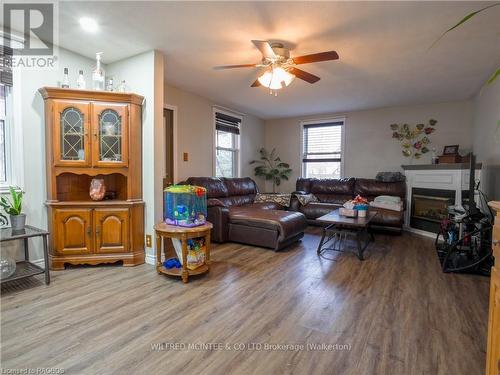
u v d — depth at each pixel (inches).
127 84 128.4
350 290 99.8
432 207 185.8
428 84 164.1
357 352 66.0
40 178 115.7
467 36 105.6
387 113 225.5
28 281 104.0
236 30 103.3
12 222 100.8
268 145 280.2
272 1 85.0
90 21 98.0
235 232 161.6
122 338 70.0
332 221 136.1
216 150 222.8
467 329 75.7
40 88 111.3
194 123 195.3
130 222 120.6
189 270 108.1
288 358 63.7
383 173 216.2
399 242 169.2
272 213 164.1
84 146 115.4
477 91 176.9
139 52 123.2
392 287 102.7
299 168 265.1
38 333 71.5
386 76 150.7
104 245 119.0
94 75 119.0
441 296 95.6
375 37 107.4
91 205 116.6
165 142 174.7
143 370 59.3
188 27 101.4
